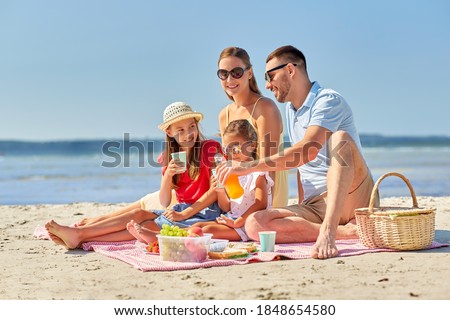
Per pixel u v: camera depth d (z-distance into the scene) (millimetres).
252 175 5488
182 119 5594
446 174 20641
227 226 5461
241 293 3695
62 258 5004
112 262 4770
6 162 36844
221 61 6062
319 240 4734
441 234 5879
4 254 5238
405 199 9789
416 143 54562
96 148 48031
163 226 4816
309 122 5434
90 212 9031
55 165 31938
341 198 4859
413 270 4176
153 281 4074
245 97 6109
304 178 5648
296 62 5504
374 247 4961
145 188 17703
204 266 4469
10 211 9242
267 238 4875
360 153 5203
